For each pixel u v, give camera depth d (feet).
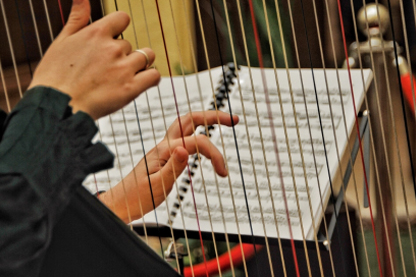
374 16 8.26
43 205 3.22
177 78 7.50
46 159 3.30
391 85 8.53
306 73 7.09
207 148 5.92
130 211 5.76
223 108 6.89
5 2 9.52
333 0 10.23
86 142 3.48
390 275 8.15
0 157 3.22
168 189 5.89
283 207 5.79
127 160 6.66
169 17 10.25
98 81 3.65
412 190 9.13
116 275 3.58
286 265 8.09
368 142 6.53
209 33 10.59
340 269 8.00
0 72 4.78
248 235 5.67
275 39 10.23
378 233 8.41
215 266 8.16
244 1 10.28
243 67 7.38
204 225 5.91
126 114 7.16
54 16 9.90
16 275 3.09
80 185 3.53
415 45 9.16
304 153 6.25
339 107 6.59
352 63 8.86
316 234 5.17
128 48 3.81
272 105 6.87
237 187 6.18
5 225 3.11
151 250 3.73
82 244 3.50
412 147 8.90
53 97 3.47
